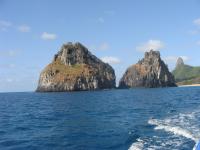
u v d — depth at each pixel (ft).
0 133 92.17
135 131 87.66
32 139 79.87
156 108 173.88
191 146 64.75
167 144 67.26
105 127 100.07
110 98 325.01
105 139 76.74
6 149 68.13
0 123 120.26
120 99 297.53
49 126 107.55
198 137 73.46
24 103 282.56
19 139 80.28
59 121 122.31
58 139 78.95
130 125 102.58
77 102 262.47
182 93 399.44
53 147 68.85
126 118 126.21
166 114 134.41
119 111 162.09
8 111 187.73
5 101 336.49
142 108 178.29
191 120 107.24
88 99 314.96
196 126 91.45
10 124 116.47
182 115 125.80
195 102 210.79
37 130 97.86
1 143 74.90
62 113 158.51
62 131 93.71
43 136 84.74
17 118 140.46
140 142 70.33
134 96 360.89
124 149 64.80
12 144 73.41
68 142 74.23
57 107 208.44
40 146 70.33
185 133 78.95
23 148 68.74
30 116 149.28
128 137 77.71
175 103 209.67
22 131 96.17
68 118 132.57
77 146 69.26
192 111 142.20
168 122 103.55
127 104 220.64
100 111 164.86
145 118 122.62
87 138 79.20
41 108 204.85
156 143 68.69
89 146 68.95
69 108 195.00
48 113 163.12
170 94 384.27
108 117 132.36
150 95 377.09
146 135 79.41
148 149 63.16
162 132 83.20
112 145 69.15
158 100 260.62
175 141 70.08
